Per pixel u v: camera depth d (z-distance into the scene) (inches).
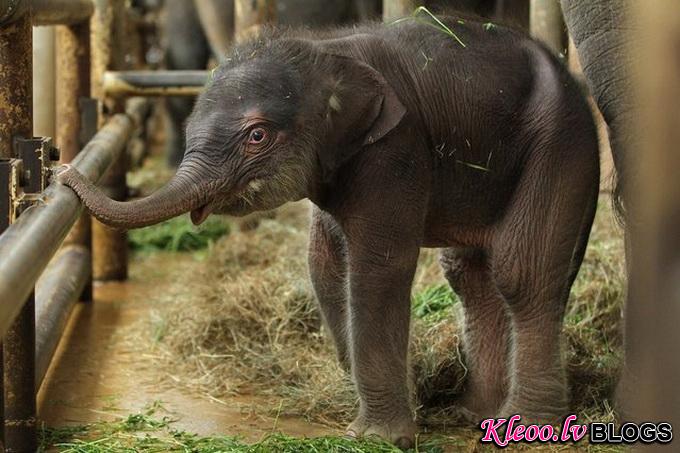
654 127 115.7
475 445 251.9
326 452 236.4
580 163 257.0
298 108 233.3
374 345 247.6
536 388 258.4
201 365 317.7
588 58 259.8
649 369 118.9
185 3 601.6
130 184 556.7
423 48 258.4
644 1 116.6
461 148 256.4
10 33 223.8
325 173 242.4
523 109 257.9
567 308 318.3
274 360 311.1
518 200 258.5
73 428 265.6
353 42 255.1
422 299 337.4
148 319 371.2
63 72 378.3
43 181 219.8
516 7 373.4
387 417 248.7
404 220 246.7
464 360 284.5
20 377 241.8
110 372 316.5
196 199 225.6
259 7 409.7
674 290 115.6
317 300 270.8
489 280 273.6
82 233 381.1
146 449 248.8
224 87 233.9
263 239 426.3
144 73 393.7
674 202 115.0
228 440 252.5
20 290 166.9
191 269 419.2
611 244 358.9
